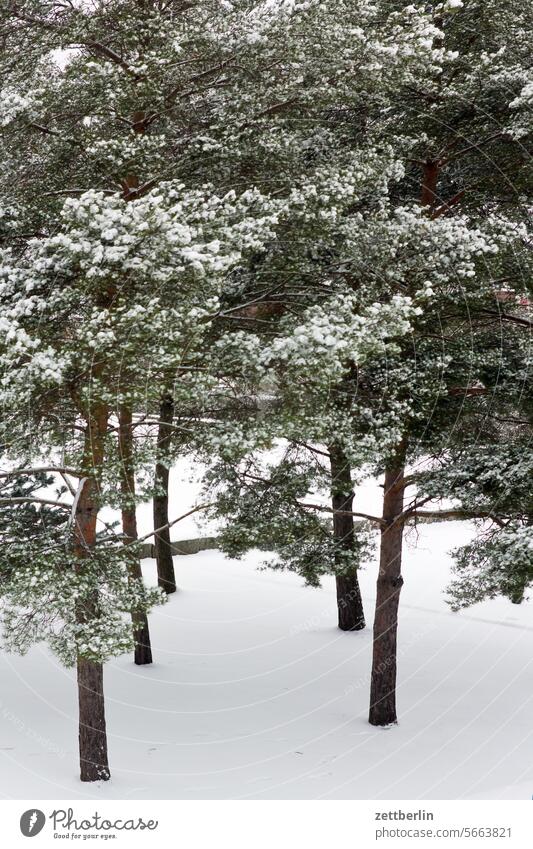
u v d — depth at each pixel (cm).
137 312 837
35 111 950
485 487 1227
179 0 1130
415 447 1298
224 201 970
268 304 1175
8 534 1048
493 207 1378
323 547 1380
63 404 1020
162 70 996
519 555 1141
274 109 1098
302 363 884
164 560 2086
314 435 1025
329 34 998
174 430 1248
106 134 1059
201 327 878
